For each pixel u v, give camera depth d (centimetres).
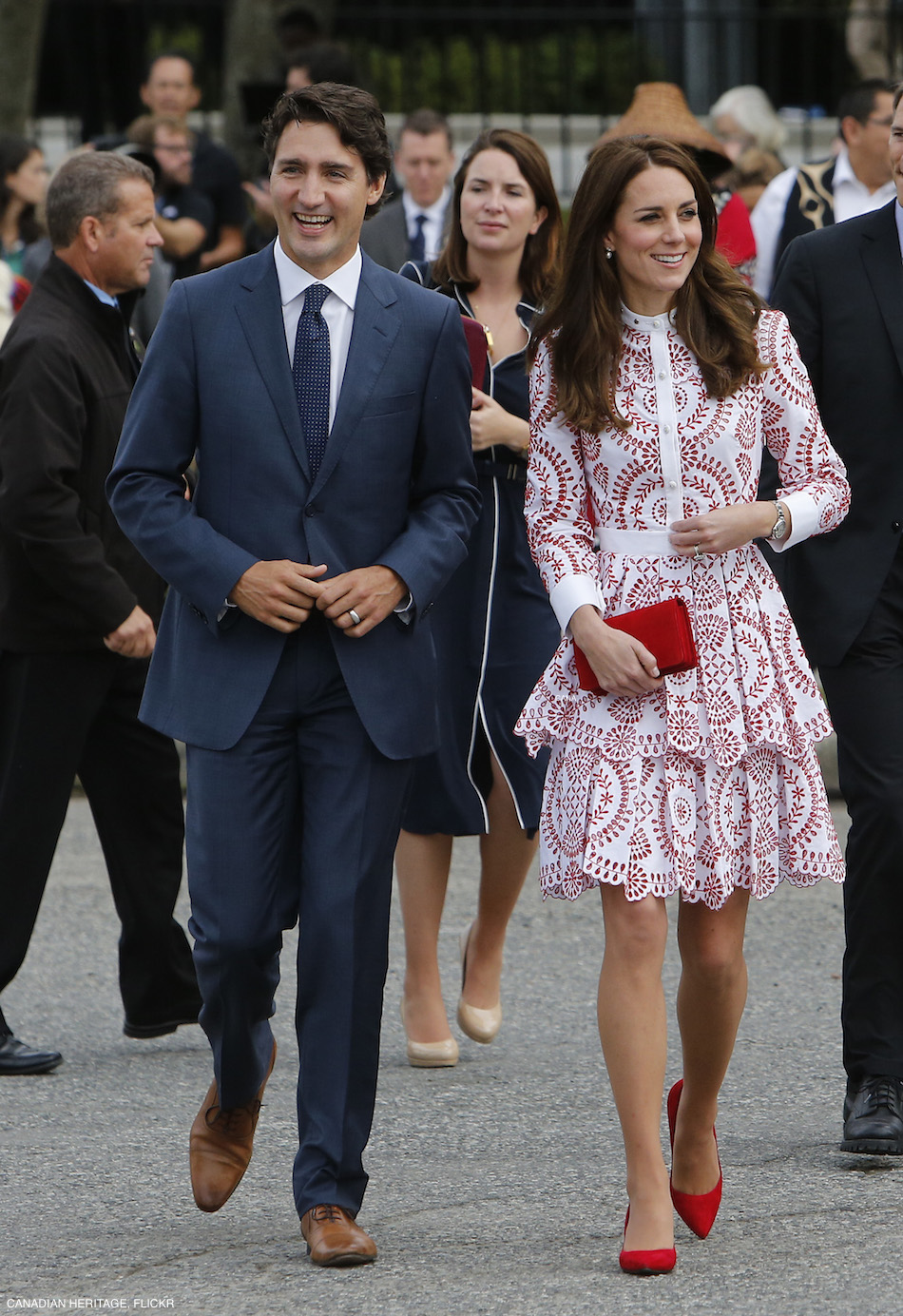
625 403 1014
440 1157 1182
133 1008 1435
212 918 998
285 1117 1277
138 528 1006
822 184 2075
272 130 1006
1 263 2067
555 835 1038
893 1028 1160
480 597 1367
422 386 1027
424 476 1048
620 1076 978
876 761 1162
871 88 2009
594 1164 1165
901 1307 917
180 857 1438
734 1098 1280
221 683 1002
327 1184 998
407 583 1002
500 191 1388
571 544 1028
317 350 1012
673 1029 1444
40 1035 1484
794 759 1025
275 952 1016
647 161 991
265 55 3447
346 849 1002
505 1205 1091
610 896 995
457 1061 1390
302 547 1005
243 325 1009
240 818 1002
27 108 3425
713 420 1012
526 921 1775
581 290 1013
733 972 1009
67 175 1399
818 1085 1305
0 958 1392
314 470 1010
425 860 1367
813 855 1027
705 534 991
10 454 1363
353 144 992
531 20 3472
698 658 989
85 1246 1039
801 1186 1106
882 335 1180
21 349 1373
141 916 1422
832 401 1193
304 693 1007
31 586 1379
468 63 3650
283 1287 963
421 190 2370
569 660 1029
